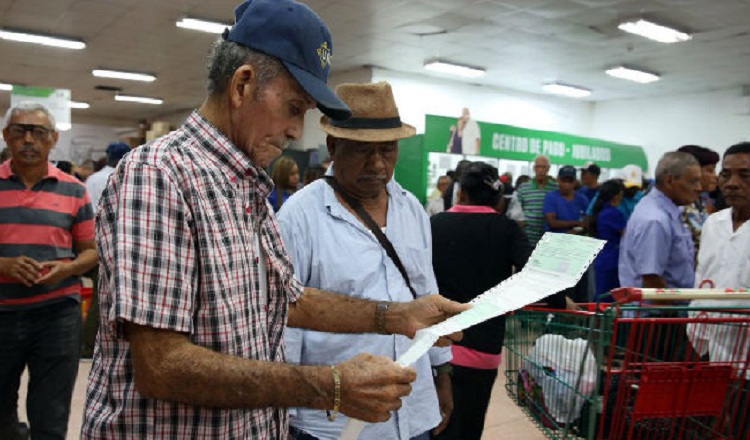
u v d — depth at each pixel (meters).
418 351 0.97
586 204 5.98
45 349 2.42
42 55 10.03
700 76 9.85
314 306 1.32
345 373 0.89
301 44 0.95
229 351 0.91
